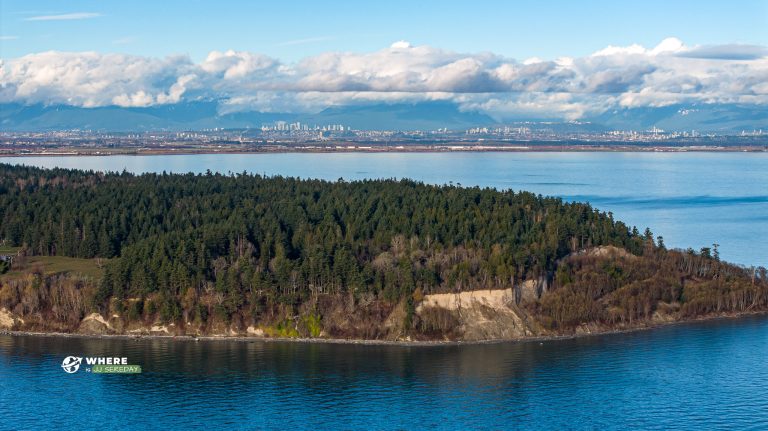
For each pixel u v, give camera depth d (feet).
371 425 613.52
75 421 624.59
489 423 616.39
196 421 622.13
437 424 614.75
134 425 617.62
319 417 627.05
